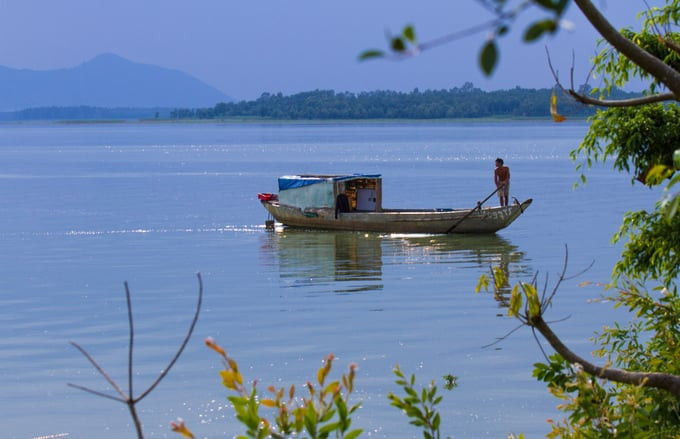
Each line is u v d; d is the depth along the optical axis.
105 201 133.12
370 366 42.22
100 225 102.69
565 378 18.19
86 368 42.94
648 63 13.12
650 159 22.77
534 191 141.38
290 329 49.94
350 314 53.53
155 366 43.12
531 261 72.69
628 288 22.58
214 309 55.72
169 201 132.62
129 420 35.56
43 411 36.78
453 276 66.12
